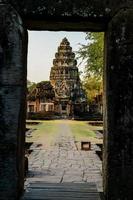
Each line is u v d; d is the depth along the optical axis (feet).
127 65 20.36
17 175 20.54
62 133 102.22
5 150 20.27
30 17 20.59
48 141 76.74
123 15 20.42
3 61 20.34
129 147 20.20
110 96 20.51
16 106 20.34
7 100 20.34
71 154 54.65
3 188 20.26
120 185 20.15
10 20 20.39
